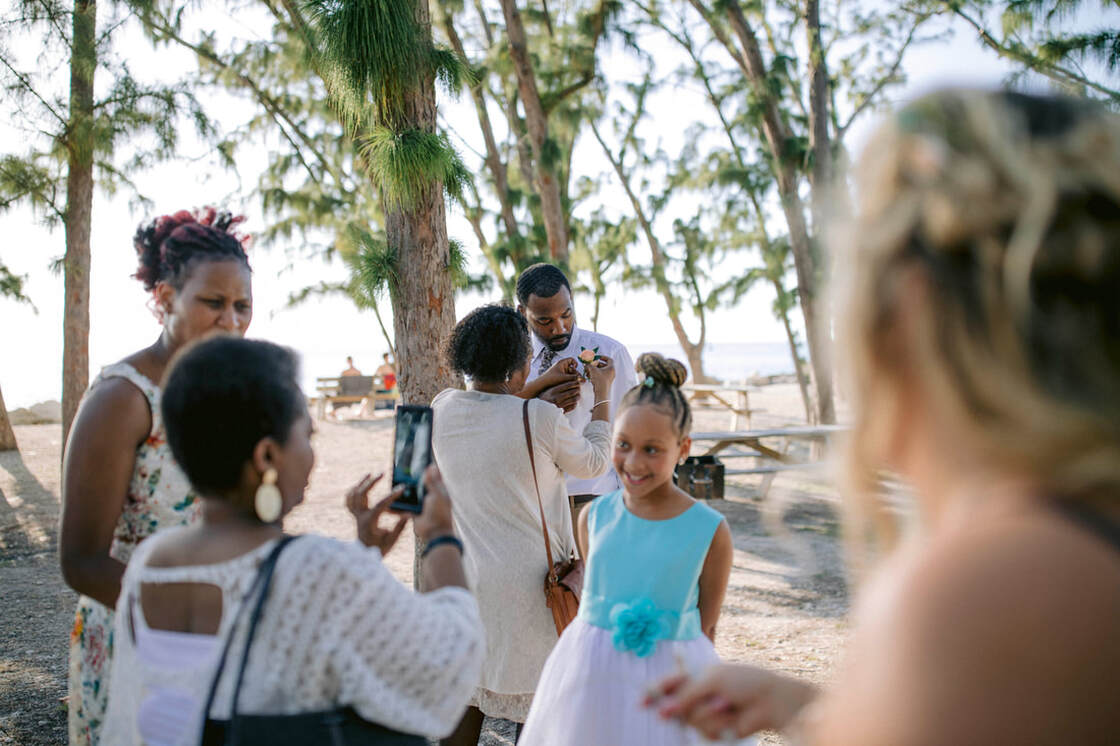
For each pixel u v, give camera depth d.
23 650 5.20
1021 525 0.62
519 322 3.10
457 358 3.09
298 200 14.20
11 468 13.23
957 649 0.59
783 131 13.75
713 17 14.27
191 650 1.32
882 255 0.70
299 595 1.30
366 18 3.89
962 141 0.68
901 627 0.63
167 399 1.42
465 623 1.45
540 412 2.95
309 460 1.50
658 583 2.36
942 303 0.65
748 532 8.53
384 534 1.76
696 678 1.11
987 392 0.63
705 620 2.47
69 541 1.82
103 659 1.94
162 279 1.99
